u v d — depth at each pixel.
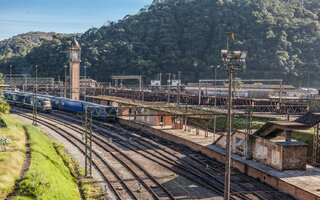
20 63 162.25
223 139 37.25
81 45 164.62
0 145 30.17
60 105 73.44
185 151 39.44
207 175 29.66
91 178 27.61
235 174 30.80
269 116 51.19
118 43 157.88
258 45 128.62
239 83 95.94
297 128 29.33
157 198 22.98
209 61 133.75
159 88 104.31
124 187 25.61
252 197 24.03
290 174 27.39
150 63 144.38
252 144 32.81
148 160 34.00
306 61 124.44
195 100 67.06
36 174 22.00
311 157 34.94
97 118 62.16
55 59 150.38
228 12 150.25
